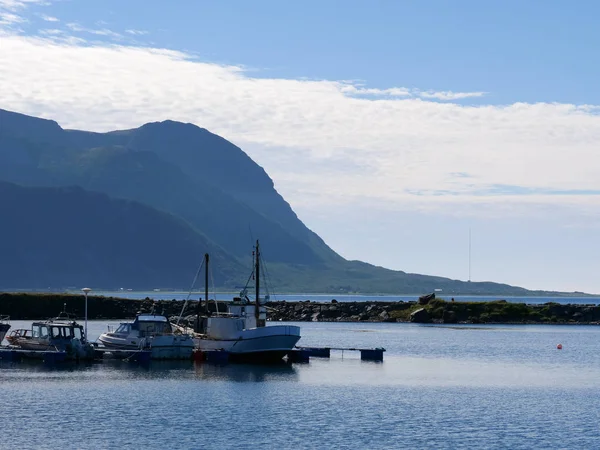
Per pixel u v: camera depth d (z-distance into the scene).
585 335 197.12
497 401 91.38
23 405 83.62
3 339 135.62
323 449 67.69
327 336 187.88
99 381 100.19
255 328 119.69
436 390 98.94
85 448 66.62
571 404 89.88
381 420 79.50
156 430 73.25
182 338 121.94
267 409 83.81
